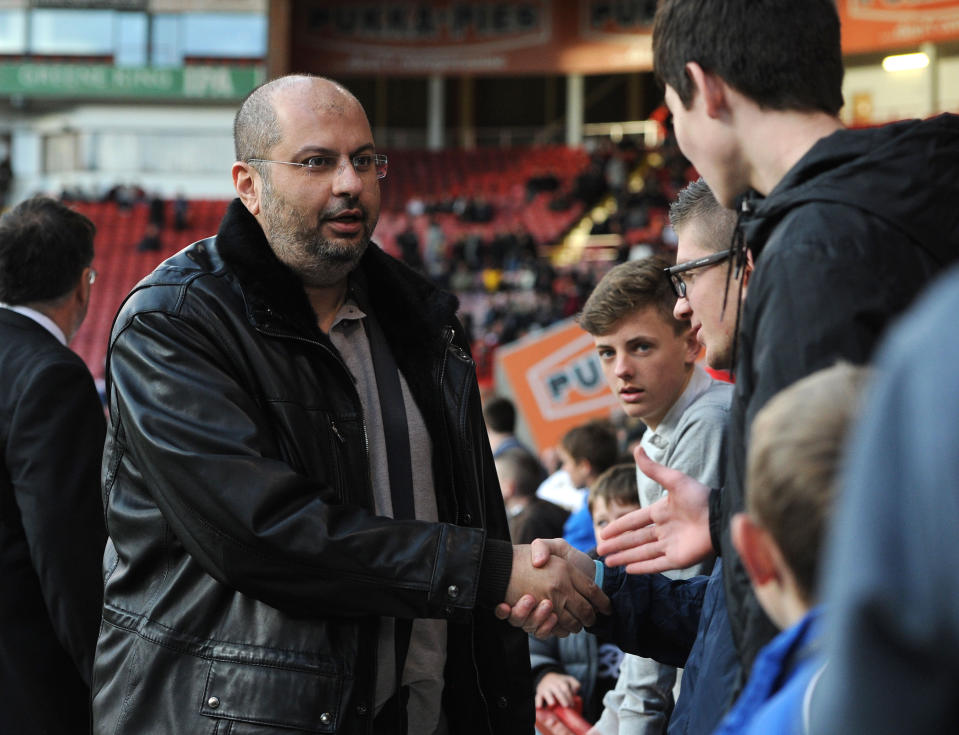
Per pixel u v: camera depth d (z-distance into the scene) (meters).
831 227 1.52
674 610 2.38
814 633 1.12
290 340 2.38
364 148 2.45
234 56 32.62
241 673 2.21
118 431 2.39
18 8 32.62
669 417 2.88
